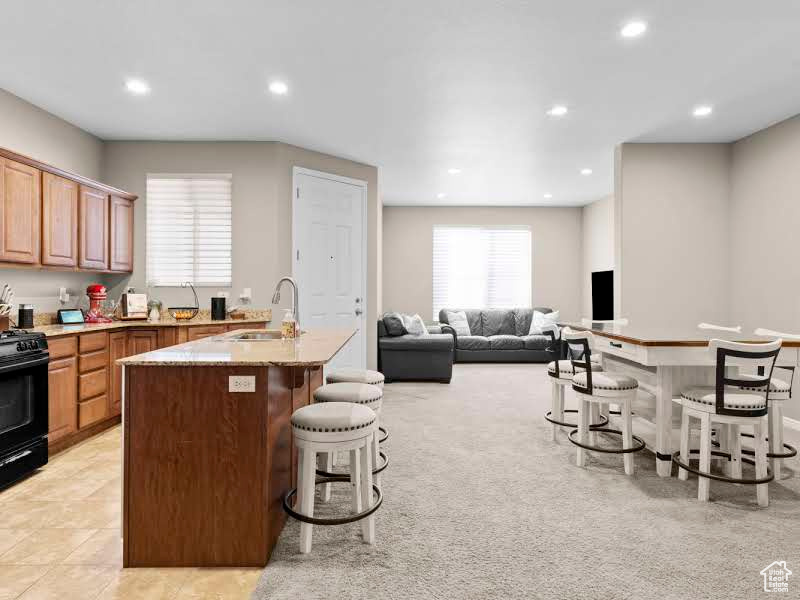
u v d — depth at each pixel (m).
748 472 2.87
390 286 8.51
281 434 2.12
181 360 1.86
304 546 1.96
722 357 2.39
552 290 8.51
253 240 4.74
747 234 4.52
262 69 3.25
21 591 1.73
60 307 4.16
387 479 2.78
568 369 3.46
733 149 4.70
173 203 4.75
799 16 2.60
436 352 5.71
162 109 3.95
